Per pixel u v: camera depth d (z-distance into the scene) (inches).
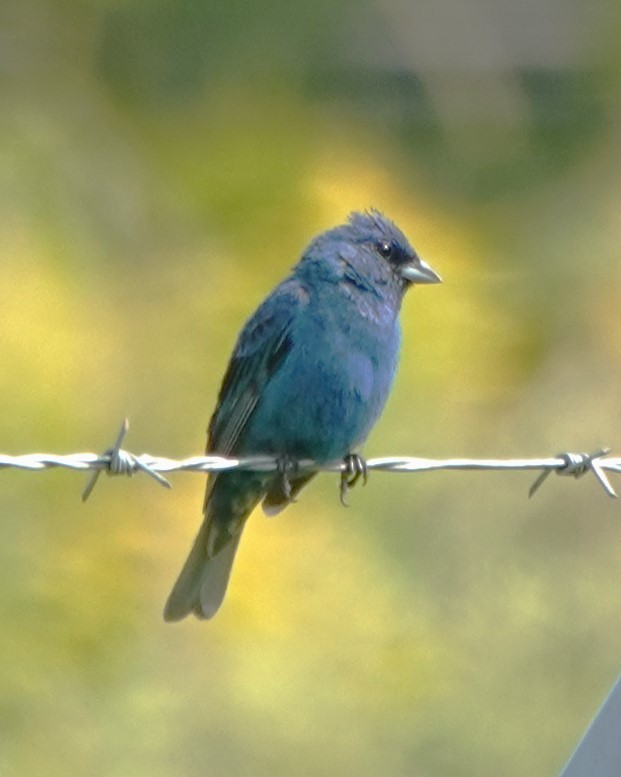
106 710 467.8
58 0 577.3
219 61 577.3
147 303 514.3
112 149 549.3
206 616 411.2
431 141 594.2
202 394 497.4
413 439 502.0
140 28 580.7
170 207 532.7
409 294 501.0
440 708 524.4
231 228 522.6
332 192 520.1
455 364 502.0
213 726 480.4
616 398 557.3
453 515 540.7
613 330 555.5
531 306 549.6
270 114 560.4
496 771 540.7
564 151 599.8
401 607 510.0
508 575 559.2
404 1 604.7
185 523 466.3
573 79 613.0
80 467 342.3
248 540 474.9
